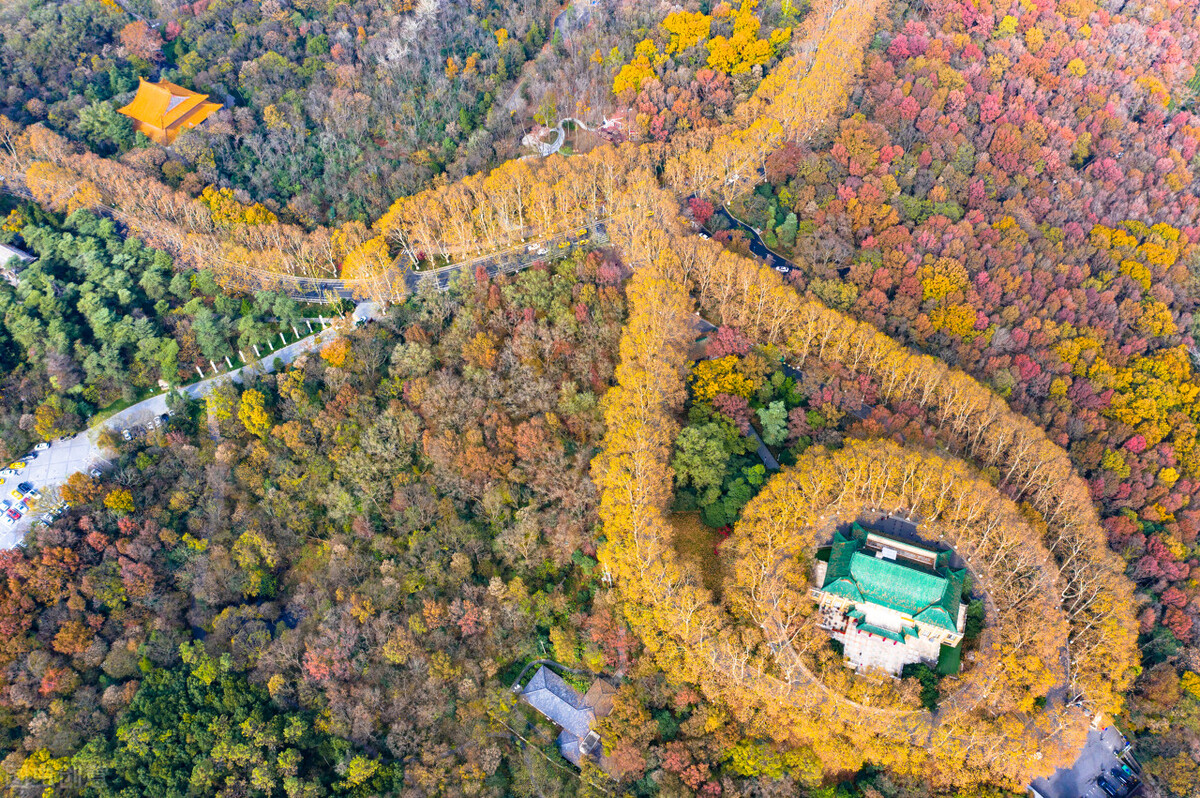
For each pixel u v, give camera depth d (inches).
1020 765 6018.7
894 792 6028.5
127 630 7027.6
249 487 7849.4
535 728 6486.2
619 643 6481.3
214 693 6707.7
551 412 7603.4
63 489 7504.9
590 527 7116.1
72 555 7199.8
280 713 6668.3
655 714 6254.9
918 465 7076.8
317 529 7706.7
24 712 6653.5
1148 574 7440.9
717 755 6038.4
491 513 7377.0
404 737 6407.5
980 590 6732.3
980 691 6264.8
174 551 7485.2
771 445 7647.6
